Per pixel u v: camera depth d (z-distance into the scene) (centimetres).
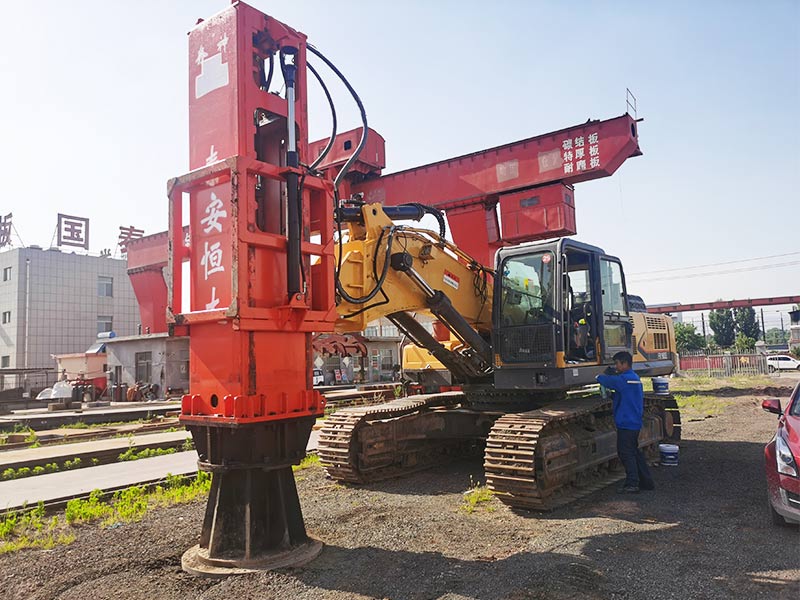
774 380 2912
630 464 724
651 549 508
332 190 537
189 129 520
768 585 425
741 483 755
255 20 498
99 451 998
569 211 1269
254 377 466
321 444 796
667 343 1266
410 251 715
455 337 865
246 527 485
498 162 1318
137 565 501
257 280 472
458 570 468
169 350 2433
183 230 537
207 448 484
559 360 734
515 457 639
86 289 3647
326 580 452
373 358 3462
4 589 459
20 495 732
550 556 492
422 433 861
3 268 3519
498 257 803
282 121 521
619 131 1175
